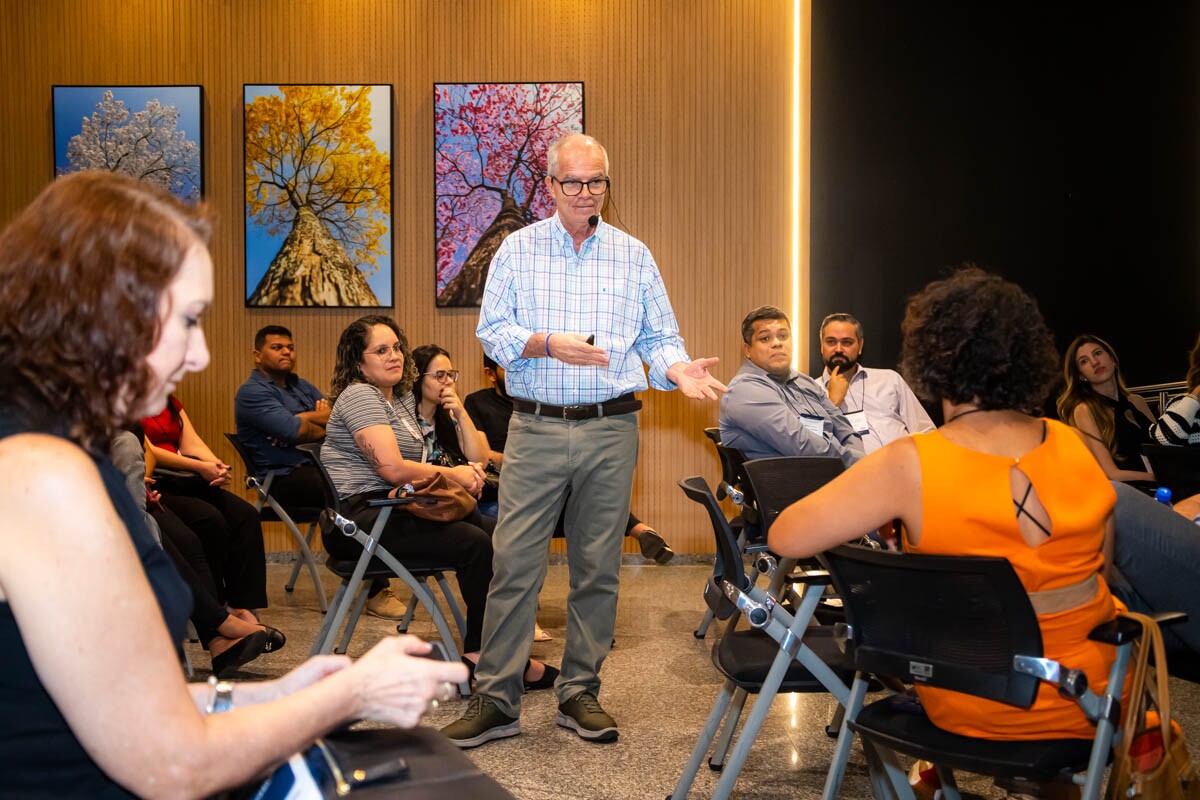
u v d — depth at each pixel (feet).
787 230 20.38
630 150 20.42
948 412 5.72
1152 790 5.13
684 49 20.35
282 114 20.34
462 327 20.54
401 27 20.40
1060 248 19.40
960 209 19.58
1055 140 19.38
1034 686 5.23
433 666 3.80
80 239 3.22
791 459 10.23
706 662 12.96
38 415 3.20
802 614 7.16
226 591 14.28
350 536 11.42
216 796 3.81
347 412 12.30
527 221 20.38
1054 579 5.34
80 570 3.05
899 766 6.45
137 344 3.26
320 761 3.83
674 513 20.45
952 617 5.46
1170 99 19.13
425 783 3.81
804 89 20.08
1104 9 19.22
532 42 20.35
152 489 12.55
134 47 20.35
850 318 15.87
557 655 13.37
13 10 20.31
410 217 20.52
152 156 20.36
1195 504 8.65
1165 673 5.28
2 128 20.42
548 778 9.00
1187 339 19.21
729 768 7.34
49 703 3.25
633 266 10.39
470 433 13.98
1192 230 19.13
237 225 20.48
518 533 9.97
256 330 20.59
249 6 20.34
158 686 3.17
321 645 11.66
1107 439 15.72
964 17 19.49
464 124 20.33
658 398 20.47
